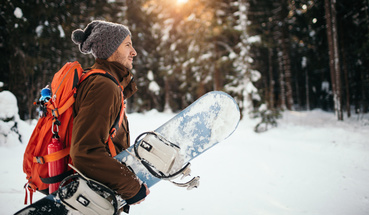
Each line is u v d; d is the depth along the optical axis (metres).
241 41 11.52
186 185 1.12
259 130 9.27
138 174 1.13
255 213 2.52
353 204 2.79
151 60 17.34
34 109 8.35
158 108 18.81
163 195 2.90
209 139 1.26
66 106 1.00
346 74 13.77
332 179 3.68
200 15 11.91
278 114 9.80
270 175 3.84
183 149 1.23
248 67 10.96
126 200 0.97
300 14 15.05
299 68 25.38
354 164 4.54
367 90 14.64
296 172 4.02
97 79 0.99
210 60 12.59
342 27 13.88
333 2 11.44
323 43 14.54
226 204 2.71
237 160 4.70
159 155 1.00
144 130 7.69
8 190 2.62
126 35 1.20
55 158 1.00
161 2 15.11
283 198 2.95
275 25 17.39
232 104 1.29
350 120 11.57
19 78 8.05
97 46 1.15
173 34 15.55
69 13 9.61
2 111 4.80
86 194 0.88
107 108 0.93
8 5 7.25
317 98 26.45
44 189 1.08
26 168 1.08
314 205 2.77
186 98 19.03
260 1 13.34
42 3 8.30
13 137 4.71
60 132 1.03
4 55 8.26
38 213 0.92
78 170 0.89
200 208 2.58
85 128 0.88
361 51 12.26
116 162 0.91
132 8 15.23
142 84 17.36
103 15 12.65
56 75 1.06
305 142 6.82
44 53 9.22
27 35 8.13
